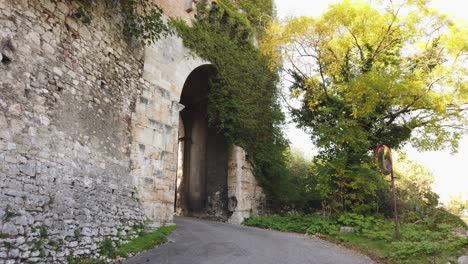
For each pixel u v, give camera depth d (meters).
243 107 17.45
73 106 8.91
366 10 15.55
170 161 12.78
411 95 14.44
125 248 9.52
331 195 15.34
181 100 19.94
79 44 9.41
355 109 14.97
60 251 7.66
